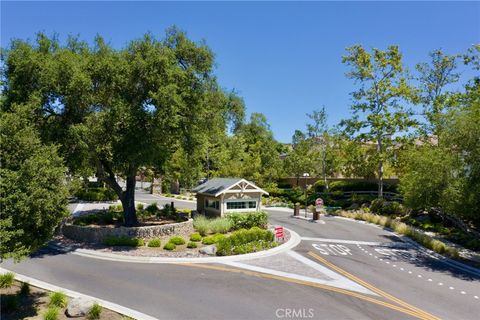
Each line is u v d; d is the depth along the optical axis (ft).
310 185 175.63
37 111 64.54
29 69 62.44
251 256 60.23
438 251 66.69
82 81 61.77
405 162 108.47
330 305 39.70
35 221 34.30
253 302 40.09
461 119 59.16
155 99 64.18
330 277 49.96
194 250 63.31
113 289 43.75
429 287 47.01
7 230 32.68
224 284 46.09
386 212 109.70
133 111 64.95
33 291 42.80
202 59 74.02
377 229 92.07
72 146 67.36
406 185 74.13
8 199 32.12
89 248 64.59
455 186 59.36
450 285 48.03
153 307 38.17
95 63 66.59
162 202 145.28
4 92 65.00
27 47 64.03
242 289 44.24
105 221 83.25
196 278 48.47
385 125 115.96
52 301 37.78
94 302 36.32
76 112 66.80
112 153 72.28
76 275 49.44
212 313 36.88
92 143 66.85
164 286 45.06
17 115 38.29
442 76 110.32
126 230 70.03
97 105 68.85
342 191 148.46
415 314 37.91
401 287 46.68
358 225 98.17
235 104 96.53
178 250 63.36
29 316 35.22
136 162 70.18
